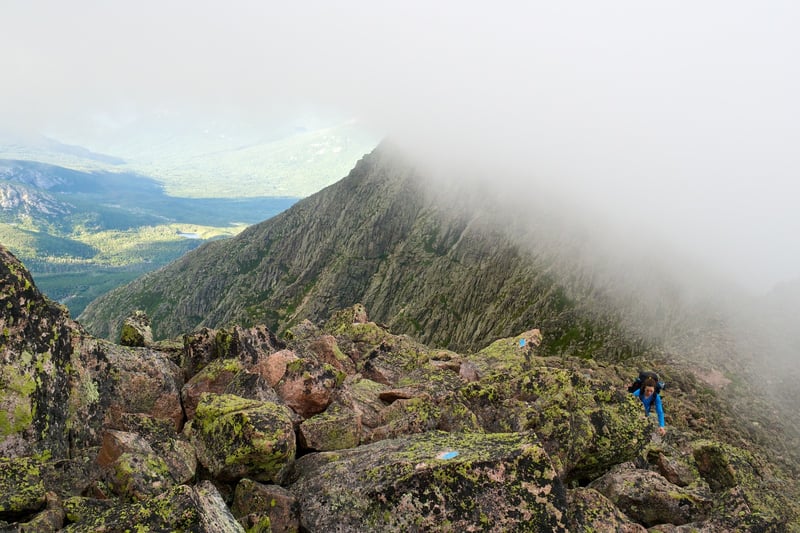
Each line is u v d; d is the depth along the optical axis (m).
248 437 10.66
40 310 11.20
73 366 11.70
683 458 16.30
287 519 9.77
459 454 10.27
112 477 9.56
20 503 7.80
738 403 53.84
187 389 14.72
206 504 8.40
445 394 16.22
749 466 15.01
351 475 10.28
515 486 9.71
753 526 12.23
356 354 24.22
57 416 10.77
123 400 12.77
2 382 9.93
